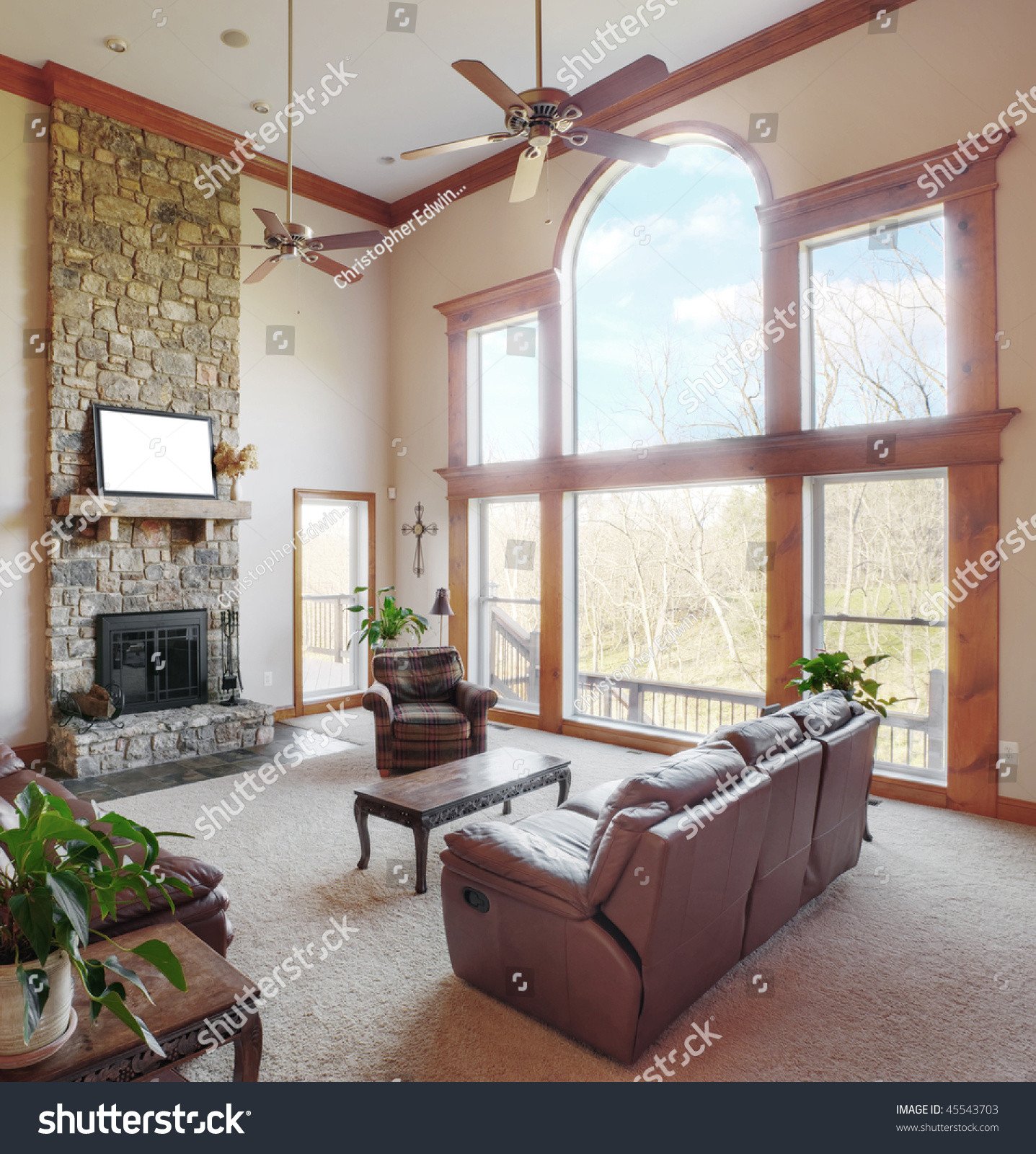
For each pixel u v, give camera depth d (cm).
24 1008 162
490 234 717
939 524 485
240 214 686
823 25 504
